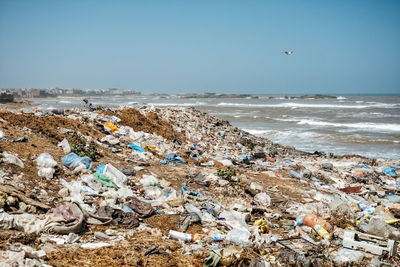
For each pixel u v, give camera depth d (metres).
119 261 5.89
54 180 9.44
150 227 7.92
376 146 27.20
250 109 73.12
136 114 20.61
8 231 6.19
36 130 13.02
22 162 9.60
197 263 6.23
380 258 7.30
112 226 7.58
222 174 12.87
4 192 7.36
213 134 23.09
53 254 5.83
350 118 50.12
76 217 7.17
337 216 9.82
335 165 18.50
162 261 6.16
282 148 24.44
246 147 21.81
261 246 7.37
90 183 9.56
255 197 11.52
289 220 9.76
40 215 7.14
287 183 13.90
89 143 13.52
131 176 11.20
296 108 75.81
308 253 7.28
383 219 9.77
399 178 16.70
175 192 10.09
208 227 8.30
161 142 17.61
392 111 62.47
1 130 11.67
